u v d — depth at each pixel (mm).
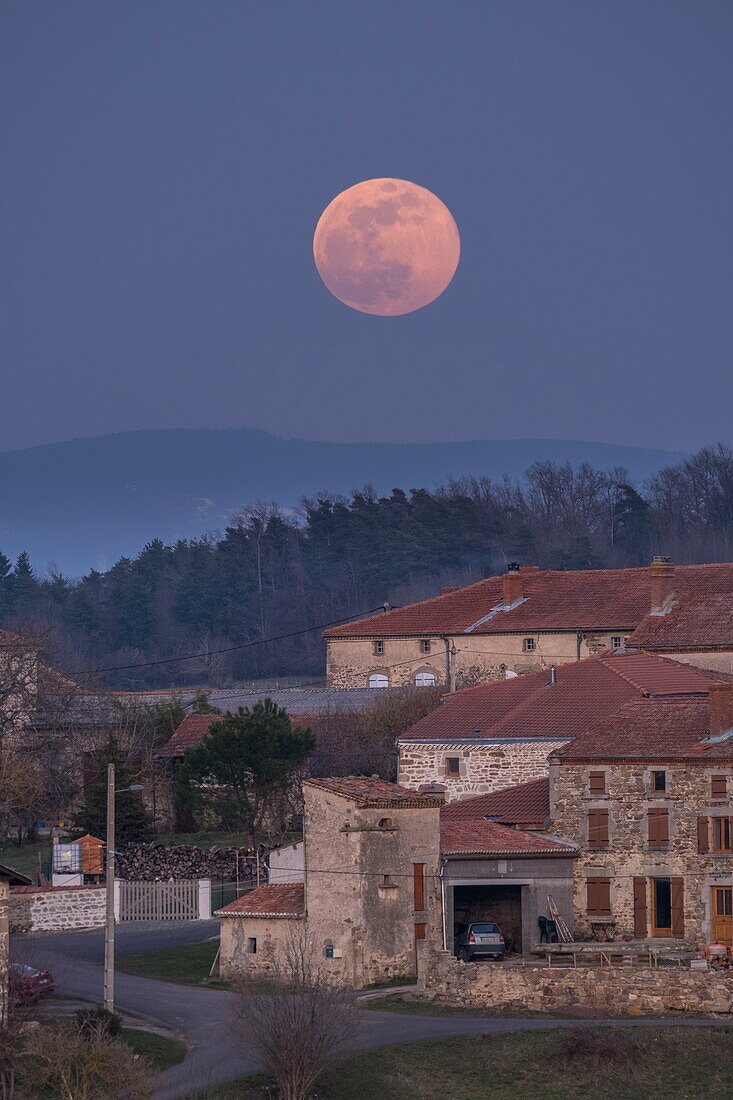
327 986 179000
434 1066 177500
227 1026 179000
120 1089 162875
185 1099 164625
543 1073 176125
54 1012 190875
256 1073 173500
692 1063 177750
